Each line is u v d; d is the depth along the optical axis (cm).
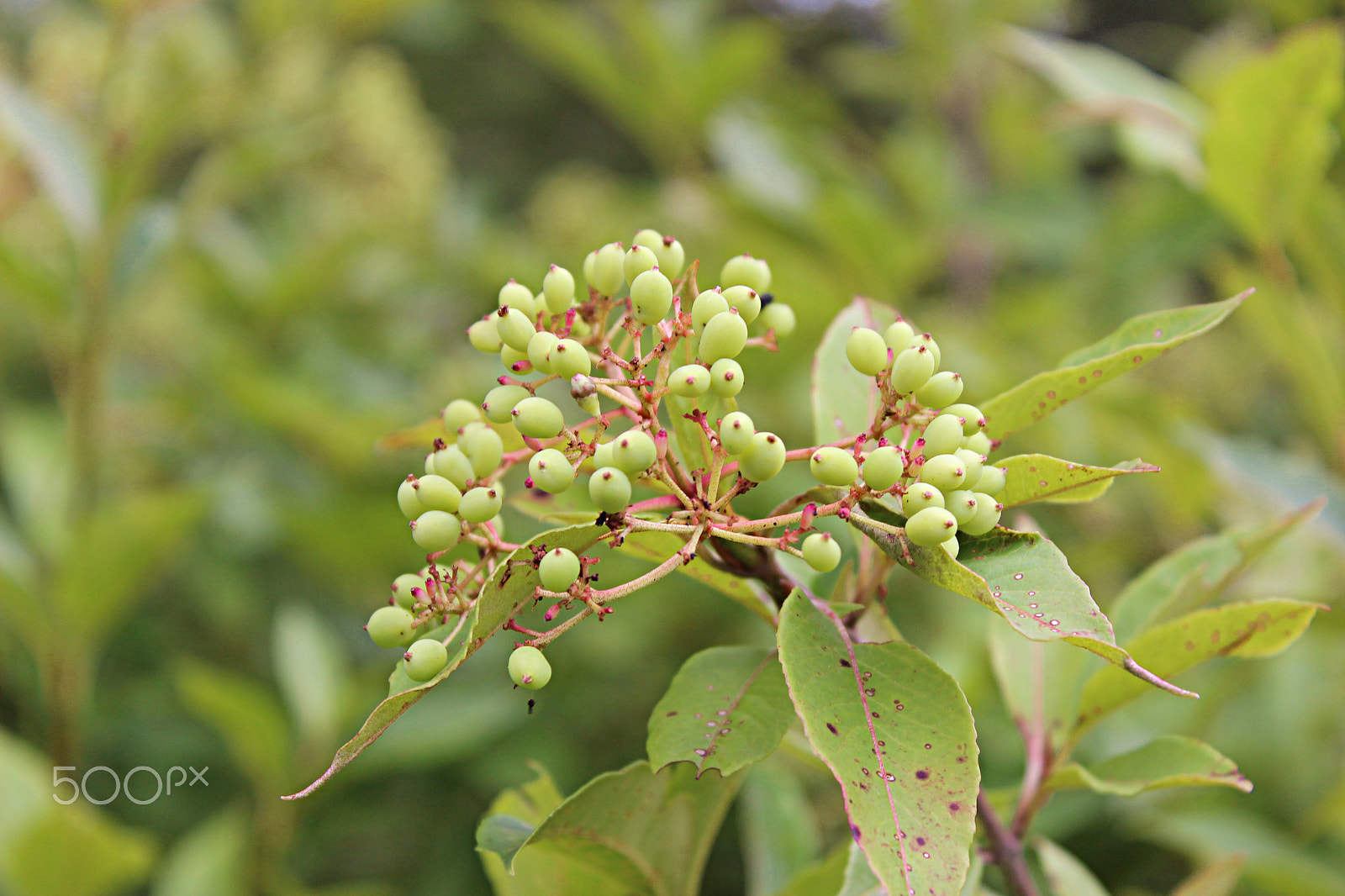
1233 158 86
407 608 58
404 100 169
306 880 142
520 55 371
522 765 132
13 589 102
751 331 64
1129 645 63
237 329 157
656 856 62
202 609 151
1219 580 67
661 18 161
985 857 62
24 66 184
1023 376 122
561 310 59
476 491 57
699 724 58
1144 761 63
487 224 199
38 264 106
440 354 181
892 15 176
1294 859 93
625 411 58
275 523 138
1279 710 111
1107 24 305
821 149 138
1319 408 96
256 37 133
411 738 113
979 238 167
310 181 168
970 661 106
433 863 135
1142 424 108
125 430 149
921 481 56
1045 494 58
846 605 58
